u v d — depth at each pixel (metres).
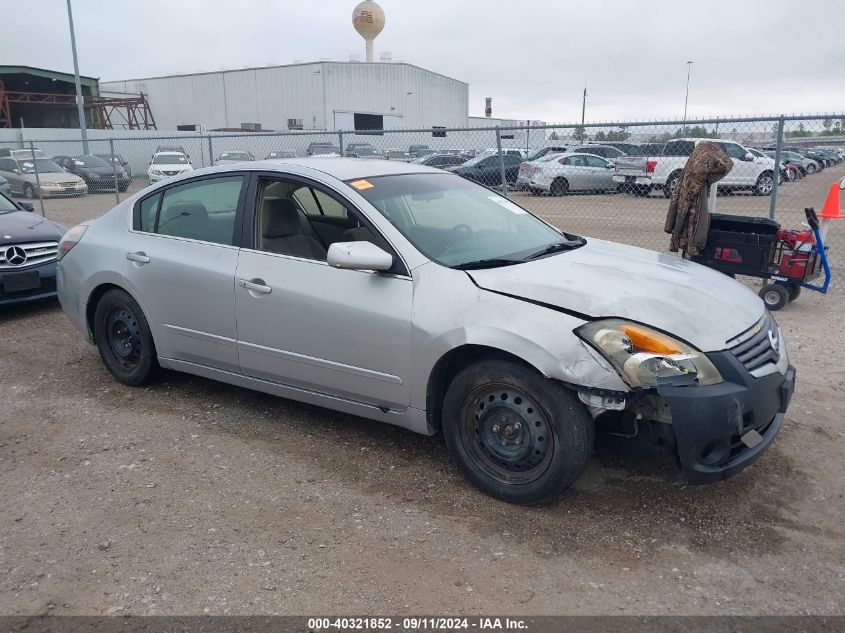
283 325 4.09
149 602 2.81
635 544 3.16
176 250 4.62
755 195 15.64
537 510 3.44
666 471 3.80
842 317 7.02
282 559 3.08
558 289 3.42
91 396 5.05
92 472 3.91
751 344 3.35
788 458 3.95
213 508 3.51
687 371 3.08
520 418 3.37
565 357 3.15
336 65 45.06
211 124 49.78
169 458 4.06
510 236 4.29
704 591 2.84
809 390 4.97
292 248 4.14
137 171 36.00
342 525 3.34
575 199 13.45
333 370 3.96
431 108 52.69
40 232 7.47
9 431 4.48
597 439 3.65
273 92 46.88
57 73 44.56
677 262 4.22
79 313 5.27
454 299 3.52
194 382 5.28
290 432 4.39
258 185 4.35
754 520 3.35
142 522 3.39
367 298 3.77
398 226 3.87
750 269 7.29
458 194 4.58
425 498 3.58
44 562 3.09
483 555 3.09
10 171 21.27
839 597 2.80
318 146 24.78
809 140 10.19
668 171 12.46
